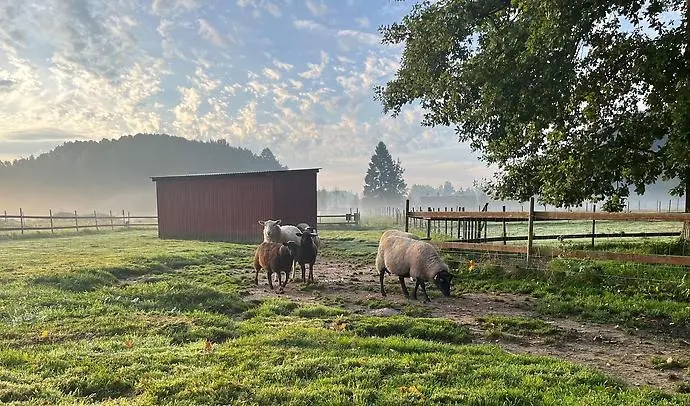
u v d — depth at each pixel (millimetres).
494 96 12297
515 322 8180
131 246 21938
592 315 8664
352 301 10234
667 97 12164
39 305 8852
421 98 17219
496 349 6582
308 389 4863
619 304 9047
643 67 11875
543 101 11781
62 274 12133
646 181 14297
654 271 11305
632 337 7535
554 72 11406
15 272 12797
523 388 4980
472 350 6480
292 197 26031
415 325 7711
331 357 5895
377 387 4996
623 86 13570
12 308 8508
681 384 5418
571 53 12016
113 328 7309
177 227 28438
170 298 9570
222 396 4672
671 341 7309
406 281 12664
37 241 25297
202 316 8133
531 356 6289
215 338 7031
